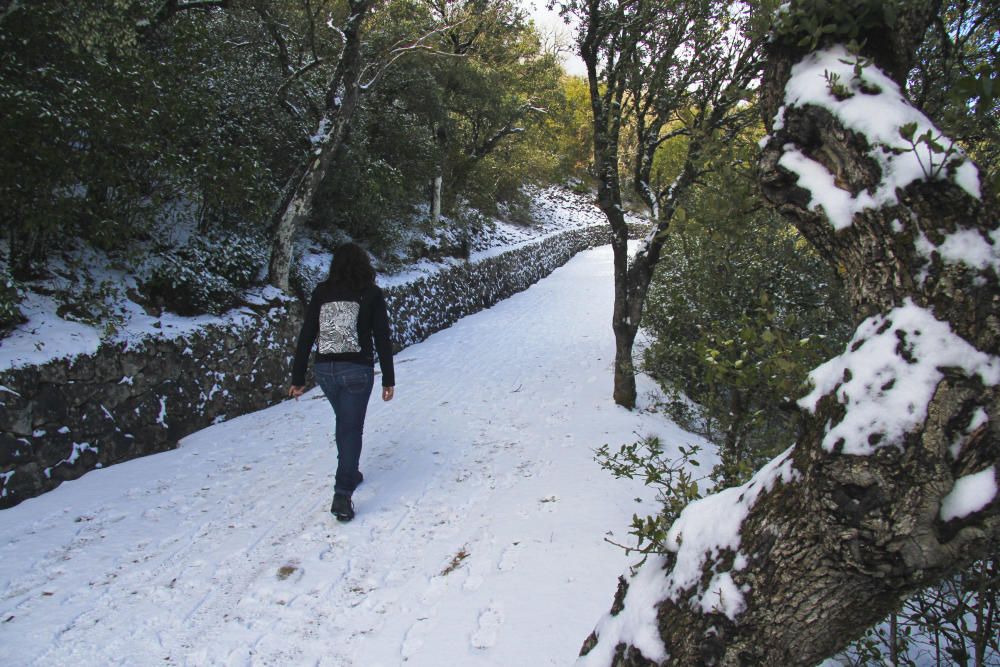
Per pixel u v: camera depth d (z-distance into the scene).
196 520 3.72
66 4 4.39
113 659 2.48
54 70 4.14
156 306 5.68
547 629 2.50
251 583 3.03
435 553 3.27
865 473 1.02
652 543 1.64
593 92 5.12
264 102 7.70
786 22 1.30
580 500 3.75
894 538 1.02
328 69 9.25
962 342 0.99
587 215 30.16
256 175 6.14
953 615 1.88
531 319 12.52
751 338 1.94
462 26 14.07
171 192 5.78
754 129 2.92
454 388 6.95
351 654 2.49
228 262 6.45
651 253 5.57
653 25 4.87
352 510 3.69
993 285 0.98
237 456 4.87
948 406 0.97
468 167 16.02
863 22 1.25
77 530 3.58
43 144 4.04
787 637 1.21
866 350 1.09
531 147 20.62
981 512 0.98
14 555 3.27
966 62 2.15
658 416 5.81
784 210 1.29
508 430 5.38
